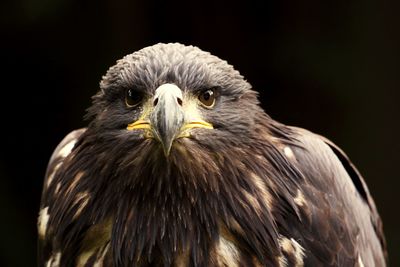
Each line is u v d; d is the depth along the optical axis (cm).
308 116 2023
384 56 1964
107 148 860
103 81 886
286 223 881
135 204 858
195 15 2112
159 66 843
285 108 2050
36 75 2050
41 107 2064
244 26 2108
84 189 884
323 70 1991
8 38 1998
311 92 2023
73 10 1994
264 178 873
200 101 848
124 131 847
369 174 1973
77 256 897
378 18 1970
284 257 875
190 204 854
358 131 1980
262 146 884
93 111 897
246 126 866
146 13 2083
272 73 2066
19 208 1980
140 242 858
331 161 974
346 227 938
